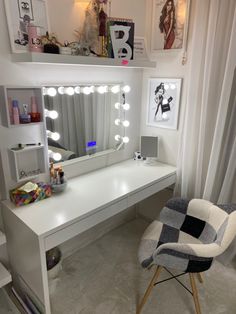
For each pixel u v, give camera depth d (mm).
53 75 1626
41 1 1462
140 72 2213
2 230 1687
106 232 2412
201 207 1606
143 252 1513
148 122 2311
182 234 1652
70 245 2107
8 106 1414
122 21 1711
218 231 1402
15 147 1541
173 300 1693
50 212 1463
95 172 2059
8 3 1334
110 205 1609
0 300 1707
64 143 1822
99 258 2086
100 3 1688
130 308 1639
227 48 1698
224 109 1734
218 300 1695
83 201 1590
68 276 1896
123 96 2109
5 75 1419
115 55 1726
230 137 1843
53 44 1413
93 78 1862
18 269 1670
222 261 1992
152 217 2562
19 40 1412
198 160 1966
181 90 2010
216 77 1787
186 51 1911
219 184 1984
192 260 1305
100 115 1998
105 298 1712
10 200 1589
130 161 2318
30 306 1594
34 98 1535
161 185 2016
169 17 1933
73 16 1626
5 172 1555
